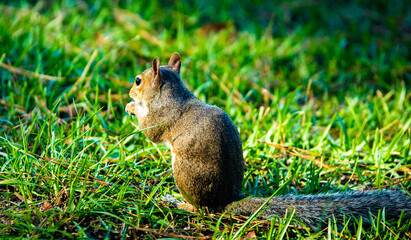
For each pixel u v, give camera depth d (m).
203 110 7.66
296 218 7.33
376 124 11.91
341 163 9.70
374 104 12.05
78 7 16.91
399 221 7.31
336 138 11.48
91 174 8.18
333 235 7.25
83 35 14.84
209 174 7.26
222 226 7.41
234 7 19.05
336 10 20.02
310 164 9.51
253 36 16.28
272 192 8.71
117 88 12.15
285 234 7.24
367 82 14.83
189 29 17.17
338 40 17.20
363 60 15.54
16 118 10.20
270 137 10.63
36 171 7.96
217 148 7.25
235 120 11.37
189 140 7.36
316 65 15.59
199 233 7.16
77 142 8.46
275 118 11.81
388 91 14.40
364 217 7.36
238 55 15.05
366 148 10.62
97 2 17.03
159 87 7.90
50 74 12.00
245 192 8.59
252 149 9.98
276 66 15.27
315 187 8.83
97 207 7.28
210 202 7.50
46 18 15.51
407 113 12.52
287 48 16.08
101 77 12.13
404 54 16.81
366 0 21.19
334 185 9.21
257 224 7.11
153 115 7.89
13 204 7.49
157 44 15.05
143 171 9.00
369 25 19.11
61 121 10.13
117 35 15.33
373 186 9.15
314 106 13.02
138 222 6.97
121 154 8.74
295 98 13.45
